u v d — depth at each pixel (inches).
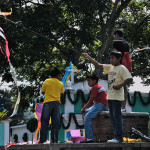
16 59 1270.9
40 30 1179.9
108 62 1363.2
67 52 1355.8
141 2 1476.4
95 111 469.7
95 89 477.4
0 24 1152.8
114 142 369.7
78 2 1209.4
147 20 1424.7
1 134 868.0
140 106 852.0
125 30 1450.5
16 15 1181.1
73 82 893.8
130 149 359.9
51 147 354.3
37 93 1417.3
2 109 893.8
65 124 848.9
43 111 457.7
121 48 438.0
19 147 381.4
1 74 1282.0
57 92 463.2
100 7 1208.8
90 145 354.6
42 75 1406.3
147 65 1477.6
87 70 1496.1
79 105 856.9
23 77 1455.5
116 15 1278.3
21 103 1408.7
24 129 1438.2
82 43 1286.9
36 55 1143.0
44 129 450.9
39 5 1242.6
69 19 1320.1
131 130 476.7
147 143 364.2
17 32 1144.8
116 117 379.2
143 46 1443.2
